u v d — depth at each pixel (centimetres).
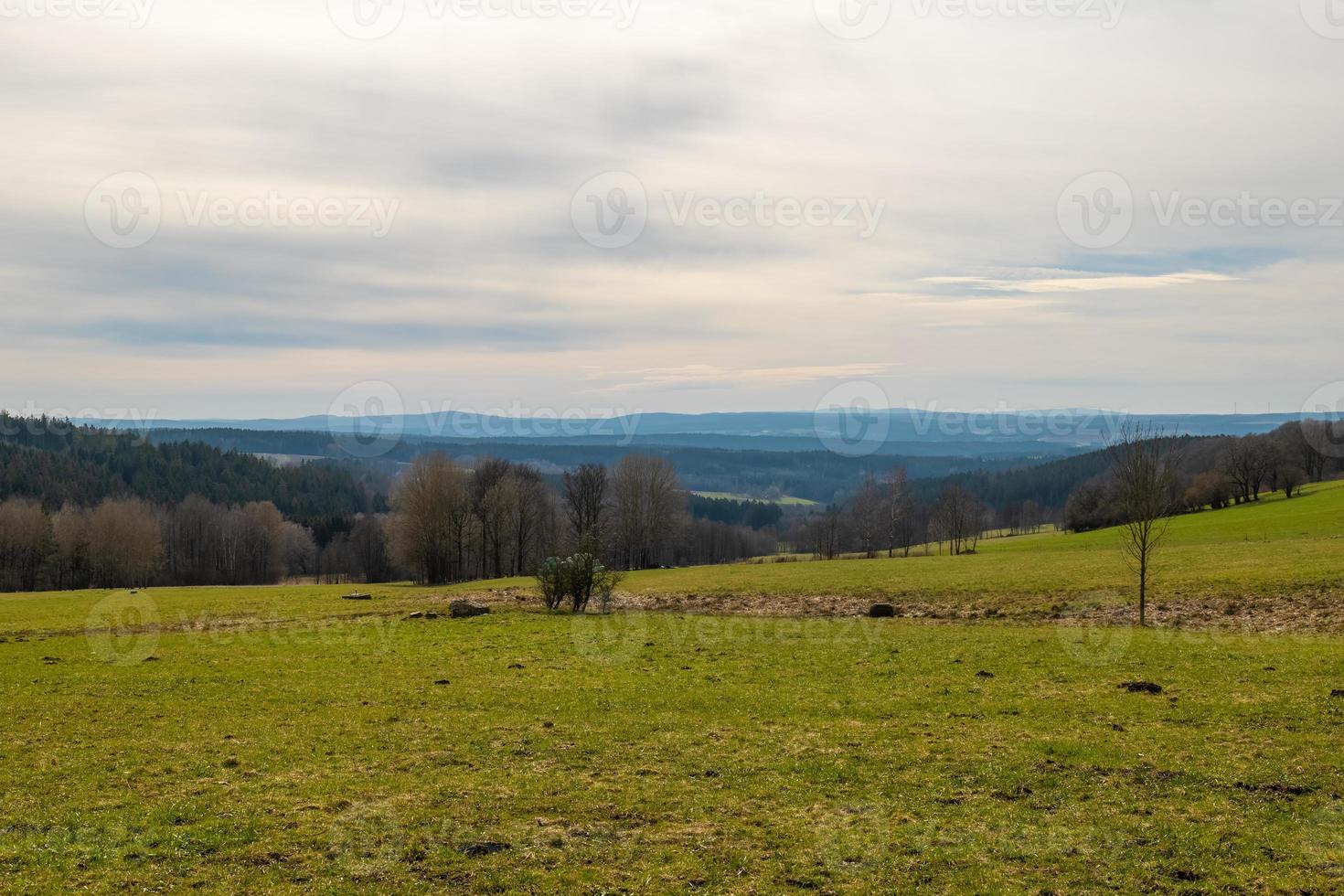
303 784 1853
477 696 2709
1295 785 1731
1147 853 1477
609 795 1788
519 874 1427
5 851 1495
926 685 2775
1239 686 2545
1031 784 1803
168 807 1703
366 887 1379
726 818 1666
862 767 1945
